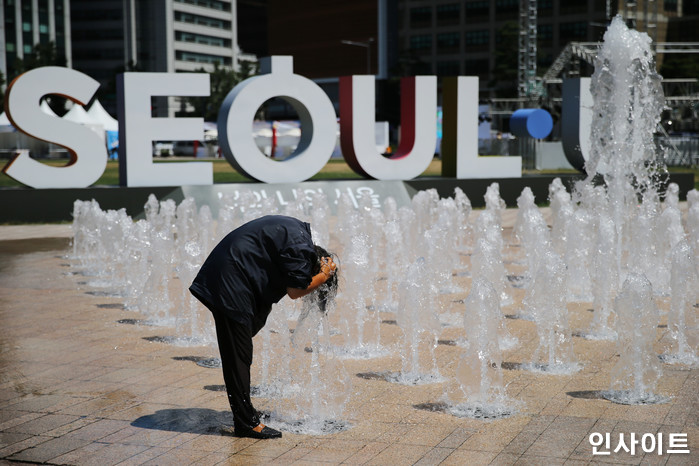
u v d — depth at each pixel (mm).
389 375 5688
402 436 4418
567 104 20094
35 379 5621
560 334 6742
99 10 105750
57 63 76562
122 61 105750
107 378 5645
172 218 15445
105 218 11500
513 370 5797
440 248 9344
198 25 110438
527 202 13375
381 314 7941
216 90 83625
